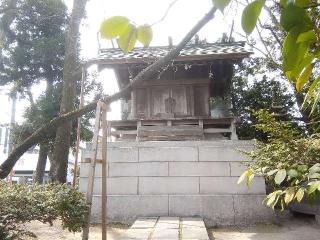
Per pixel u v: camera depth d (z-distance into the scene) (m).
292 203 9.22
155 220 7.65
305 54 0.87
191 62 9.92
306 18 0.83
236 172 8.34
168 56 2.50
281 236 6.82
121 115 14.91
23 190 4.18
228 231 7.45
